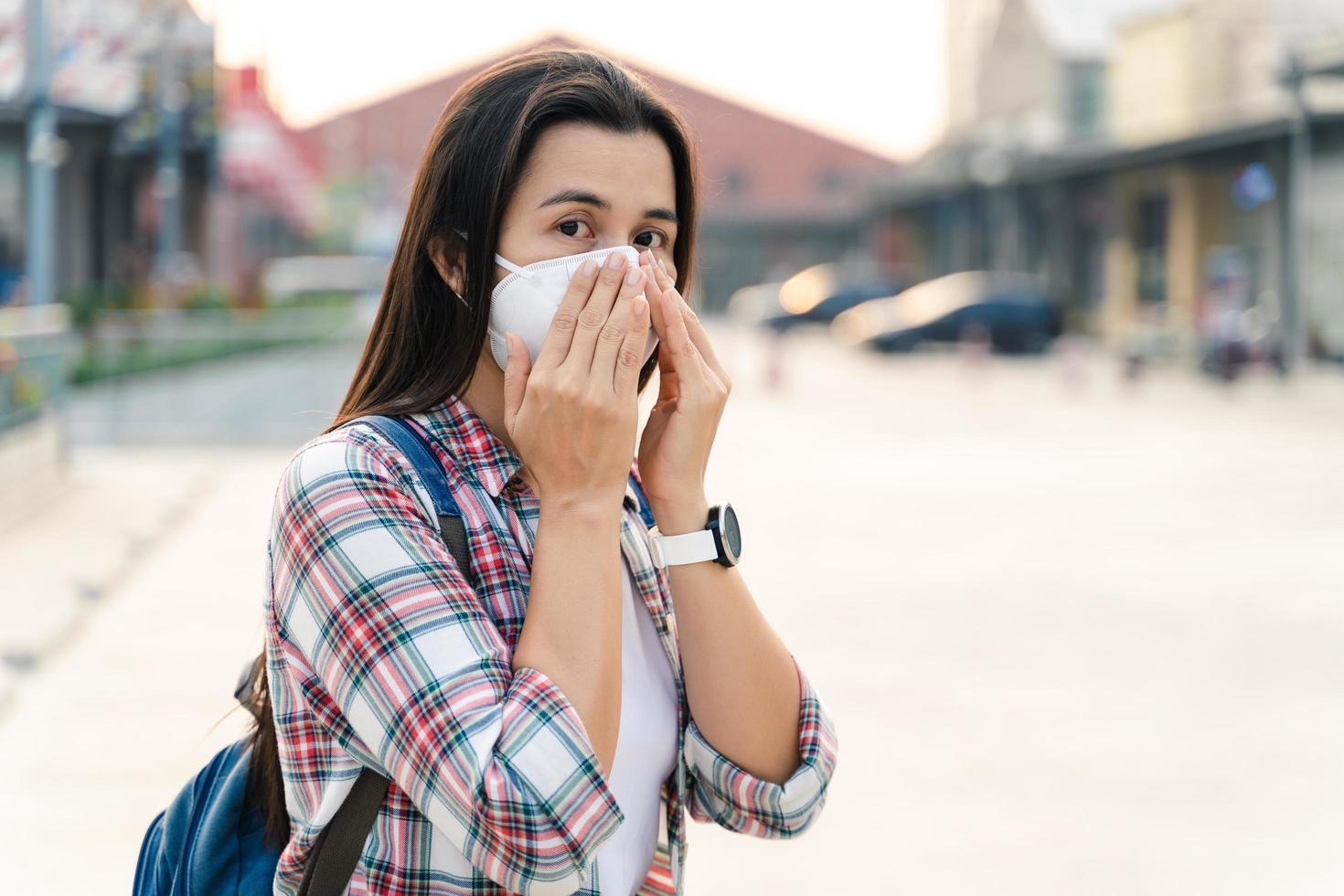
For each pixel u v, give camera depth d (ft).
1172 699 16.72
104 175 70.38
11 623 19.66
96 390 42.93
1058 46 104.78
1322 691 17.10
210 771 4.66
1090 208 106.22
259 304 74.08
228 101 66.64
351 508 3.87
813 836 12.40
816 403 64.34
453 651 3.75
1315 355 68.49
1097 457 43.45
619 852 4.21
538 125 4.16
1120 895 11.17
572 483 3.96
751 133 204.74
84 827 12.29
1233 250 86.43
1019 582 23.84
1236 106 76.13
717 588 4.42
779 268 198.39
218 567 24.02
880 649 19.12
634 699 4.35
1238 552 26.78
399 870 3.90
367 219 137.90
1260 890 11.28
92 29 52.54
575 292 4.03
